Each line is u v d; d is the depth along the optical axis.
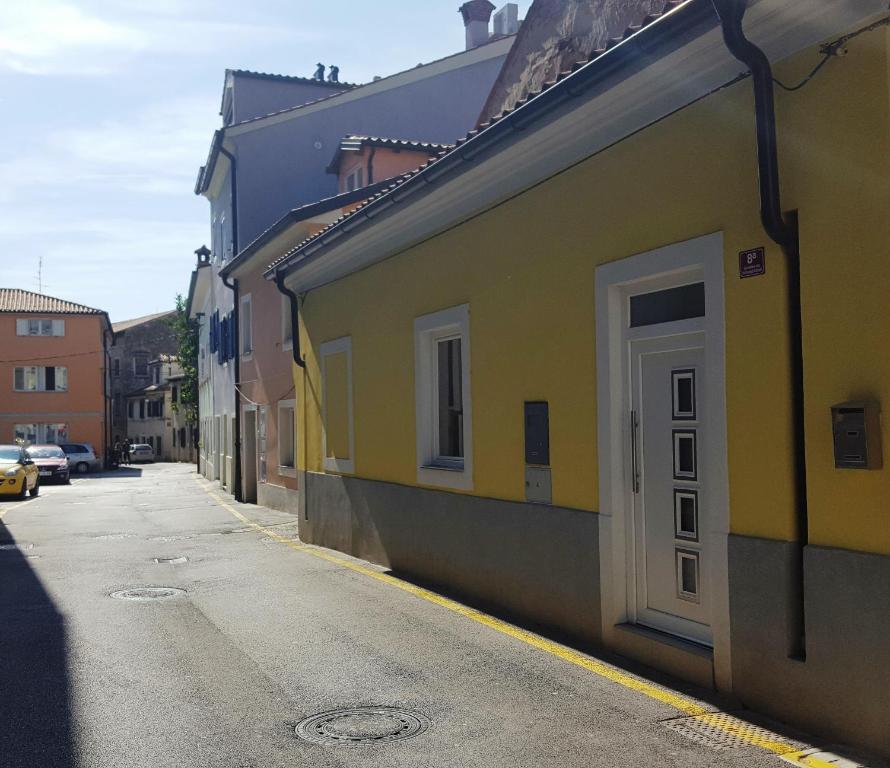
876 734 4.14
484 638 6.56
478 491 8.00
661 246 5.61
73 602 8.38
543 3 11.52
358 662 5.98
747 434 4.93
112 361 67.56
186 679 5.66
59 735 4.68
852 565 4.25
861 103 4.24
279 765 4.21
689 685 5.31
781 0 4.41
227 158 23.77
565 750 4.33
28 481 25.58
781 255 4.72
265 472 20.36
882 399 4.15
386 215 9.23
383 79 23.38
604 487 6.20
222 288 26.31
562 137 6.41
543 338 6.94
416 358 9.30
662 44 5.08
